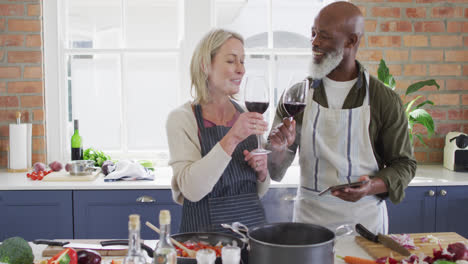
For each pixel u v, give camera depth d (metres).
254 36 3.40
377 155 1.79
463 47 3.30
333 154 1.75
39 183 2.67
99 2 3.39
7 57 3.15
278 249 0.97
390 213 2.75
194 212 1.53
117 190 2.66
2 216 2.64
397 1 3.24
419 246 1.42
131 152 3.36
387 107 1.72
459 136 3.04
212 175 1.41
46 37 3.19
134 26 3.53
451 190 2.76
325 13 1.68
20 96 3.17
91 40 3.42
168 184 2.67
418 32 3.27
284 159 1.71
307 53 3.38
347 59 1.74
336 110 1.75
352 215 1.72
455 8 3.27
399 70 3.29
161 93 3.54
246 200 1.56
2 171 3.07
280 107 1.85
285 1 3.38
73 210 2.66
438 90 3.31
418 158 3.35
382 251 1.34
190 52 3.27
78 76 3.40
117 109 3.48
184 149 1.53
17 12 3.13
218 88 1.55
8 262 1.16
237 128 1.38
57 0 3.18
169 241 1.00
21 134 3.02
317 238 1.12
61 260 1.13
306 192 1.82
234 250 1.02
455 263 1.22
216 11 3.36
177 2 3.38
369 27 3.25
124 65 3.32
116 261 1.26
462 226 2.78
